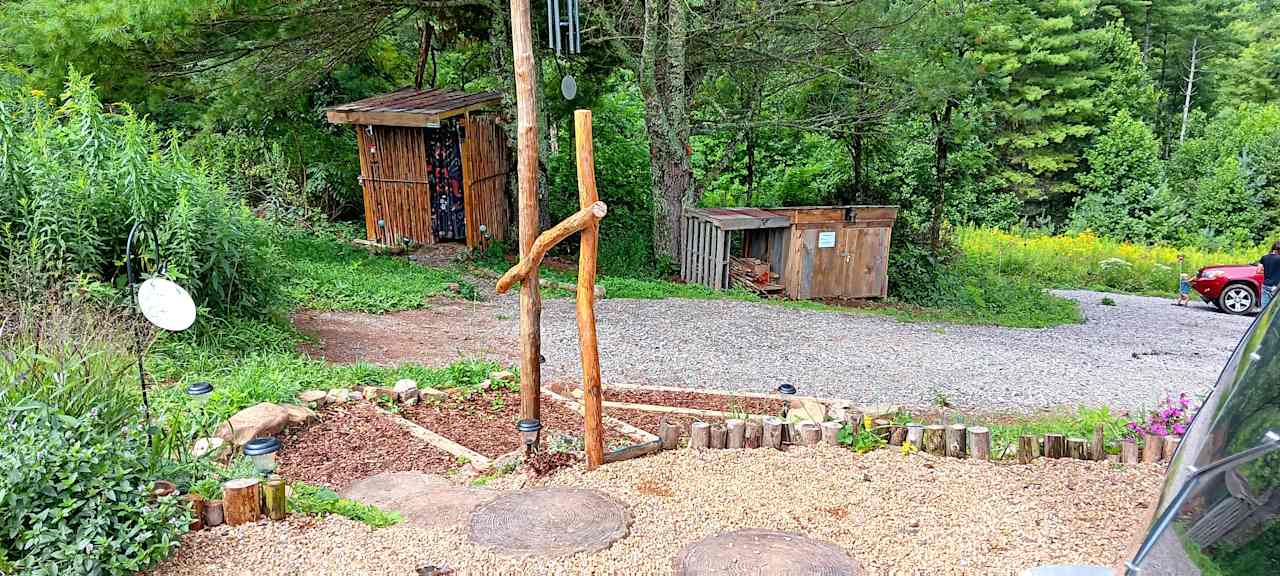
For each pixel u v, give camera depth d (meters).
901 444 5.02
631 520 3.92
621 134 20.64
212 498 3.93
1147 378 9.54
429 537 3.74
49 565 3.09
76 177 7.06
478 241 15.34
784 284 14.88
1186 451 1.78
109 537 3.30
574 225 4.64
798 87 17.52
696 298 13.20
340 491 4.56
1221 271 16.81
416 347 8.66
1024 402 8.10
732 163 21.53
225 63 12.95
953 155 19.28
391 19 15.04
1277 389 1.60
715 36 14.55
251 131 16.61
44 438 3.39
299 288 10.32
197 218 7.38
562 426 5.92
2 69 10.09
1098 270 23.31
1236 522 1.48
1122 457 4.83
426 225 15.51
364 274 12.03
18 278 6.13
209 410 5.21
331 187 17.55
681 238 15.65
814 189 19.53
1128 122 32.19
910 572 3.43
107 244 7.05
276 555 3.52
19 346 4.36
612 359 8.88
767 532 3.76
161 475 3.82
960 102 16.61
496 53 14.93
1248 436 1.57
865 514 4.04
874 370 9.15
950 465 4.74
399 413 6.04
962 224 27.56
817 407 6.17
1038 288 18.17
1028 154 33.78
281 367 6.65
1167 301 19.33
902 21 13.53
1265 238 28.48
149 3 10.02
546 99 17.53
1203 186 29.78
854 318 12.52
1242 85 43.03
